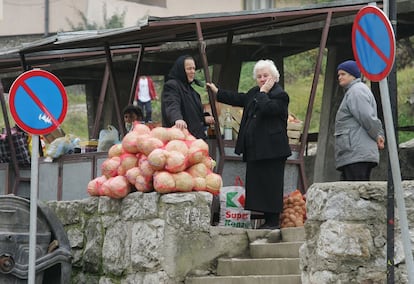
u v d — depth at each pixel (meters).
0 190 19.31
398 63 31.94
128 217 13.69
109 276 14.06
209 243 13.31
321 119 22.83
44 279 14.20
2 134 19.95
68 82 26.75
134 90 18.28
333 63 22.33
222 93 14.66
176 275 13.05
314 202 10.84
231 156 15.38
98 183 14.38
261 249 13.41
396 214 10.55
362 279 10.57
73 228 14.99
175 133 13.55
